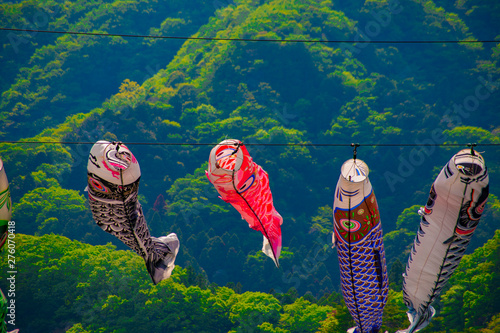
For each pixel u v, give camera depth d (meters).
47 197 96.56
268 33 140.88
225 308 59.16
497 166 106.62
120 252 67.62
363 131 123.38
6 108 138.62
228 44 142.12
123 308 59.72
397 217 108.25
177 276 63.69
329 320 37.97
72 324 60.16
